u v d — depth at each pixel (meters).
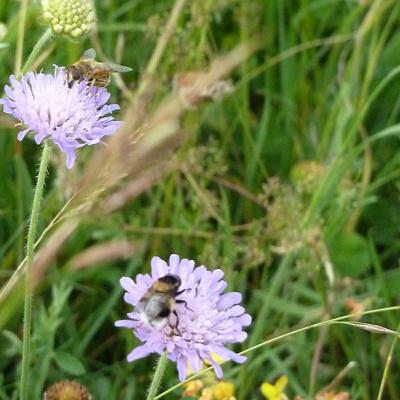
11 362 0.51
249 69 0.63
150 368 0.52
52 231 0.53
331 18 0.65
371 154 0.61
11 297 0.43
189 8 0.61
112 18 0.62
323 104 0.62
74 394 0.45
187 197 0.58
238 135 0.62
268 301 0.52
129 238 0.56
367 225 0.60
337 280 0.54
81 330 0.53
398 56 0.63
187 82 0.50
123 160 0.41
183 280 0.39
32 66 0.51
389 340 0.53
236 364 0.52
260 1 0.64
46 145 0.41
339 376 0.49
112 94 0.60
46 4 0.46
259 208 0.59
